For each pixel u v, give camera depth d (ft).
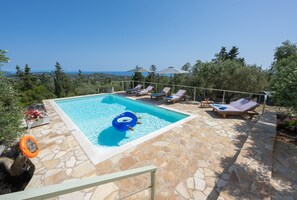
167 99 25.55
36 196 1.79
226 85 35.86
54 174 8.12
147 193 6.82
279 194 6.77
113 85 40.34
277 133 13.35
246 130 13.91
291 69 10.88
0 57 8.57
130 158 9.40
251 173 7.16
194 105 24.32
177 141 11.60
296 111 10.82
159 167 8.59
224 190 6.19
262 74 36.01
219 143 11.43
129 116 18.24
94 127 18.40
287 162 9.18
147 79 55.11
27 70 76.38
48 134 13.20
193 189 7.07
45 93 48.78
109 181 2.81
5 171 9.53
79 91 46.21
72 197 6.58
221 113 17.43
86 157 9.58
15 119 9.23
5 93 9.04
